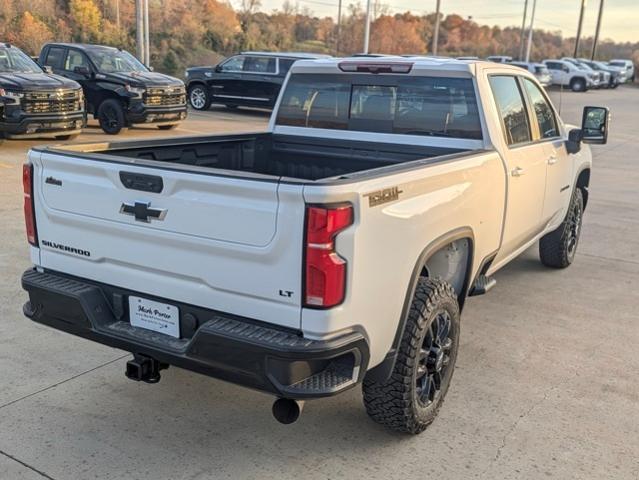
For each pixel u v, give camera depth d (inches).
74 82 485.1
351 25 2869.1
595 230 317.4
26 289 130.6
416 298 127.7
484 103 165.2
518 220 181.9
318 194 99.0
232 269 108.3
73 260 128.1
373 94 180.4
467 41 3403.1
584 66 1781.5
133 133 575.2
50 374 157.8
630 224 332.5
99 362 164.7
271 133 196.5
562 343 185.3
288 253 102.7
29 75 464.8
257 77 776.9
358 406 148.3
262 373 105.4
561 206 225.5
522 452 132.6
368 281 109.1
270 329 107.7
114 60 579.5
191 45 1844.2
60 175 124.8
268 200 102.6
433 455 130.8
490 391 156.6
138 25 901.8
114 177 117.0
